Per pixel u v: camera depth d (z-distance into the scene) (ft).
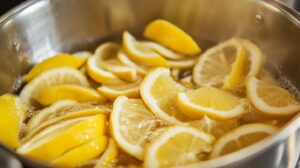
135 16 1.53
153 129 1.13
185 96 1.20
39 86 1.32
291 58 1.33
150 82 1.26
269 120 1.17
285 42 1.33
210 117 1.15
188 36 1.45
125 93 1.26
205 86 1.29
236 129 1.08
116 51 1.49
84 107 1.24
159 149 1.02
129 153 1.05
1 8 1.49
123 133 1.10
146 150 1.03
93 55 1.44
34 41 1.40
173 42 1.46
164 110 1.20
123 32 1.55
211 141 1.05
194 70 1.38
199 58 1.41
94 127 1.08
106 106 1.25
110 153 1.06
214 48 1.42
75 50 1.52
